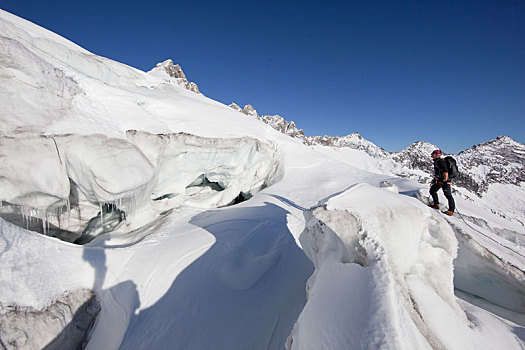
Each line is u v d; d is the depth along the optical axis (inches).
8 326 82.6
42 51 218.8
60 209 174.6
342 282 67.6
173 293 129.0
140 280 135.6
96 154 163.6
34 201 149.7
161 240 174.2
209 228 201.8
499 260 97.7
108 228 217.5
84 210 191.3
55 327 95.6
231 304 122.1
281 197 313.3
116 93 229.6
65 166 157.3
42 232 171.8
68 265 124.3
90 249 143.9
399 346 45.6
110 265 140.2
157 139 217.6
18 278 98.0
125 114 211.6
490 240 121.7
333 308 61.7
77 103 181.6
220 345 101.7
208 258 155.2
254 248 173.3
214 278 138.6
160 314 118.0
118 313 118.6
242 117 443.5
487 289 106.0
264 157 395.5
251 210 259.4
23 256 109.3
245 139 325.1
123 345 105.1
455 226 113.7
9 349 79.1
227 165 323.9
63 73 197.8
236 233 193.6
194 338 105.3
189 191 331.6
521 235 147.3
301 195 321.7
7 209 146.3
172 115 277.1
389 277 61.1
